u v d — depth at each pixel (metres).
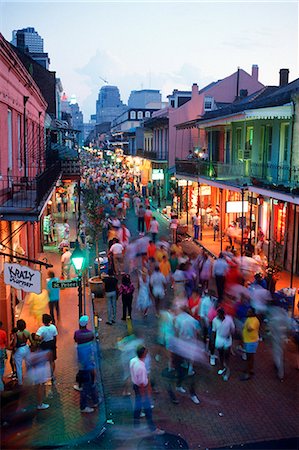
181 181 32.28
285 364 11.95
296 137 18.70
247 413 9.87
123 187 43.69
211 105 39.94
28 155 18.09
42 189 12.35
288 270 20.05
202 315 12.40
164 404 10.19
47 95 39.19
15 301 14.45
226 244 24.88
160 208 38.78
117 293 15.05
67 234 24.22
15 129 14.91
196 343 11.02
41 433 9.13
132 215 35.66
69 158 26.92
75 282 12.21
